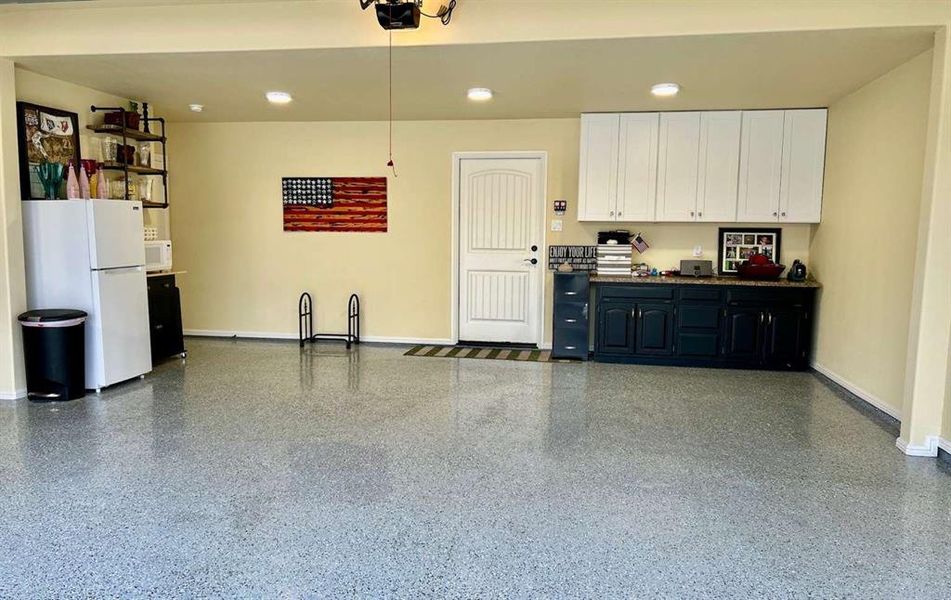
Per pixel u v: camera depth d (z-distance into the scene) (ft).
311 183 21.24
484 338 21.18
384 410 13.57
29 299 14.56
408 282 21.17
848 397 14.88
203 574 7.21
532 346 20.80
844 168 15.88
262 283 21.97
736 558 7.66
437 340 21.25
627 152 18.26
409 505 9.00
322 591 6.90
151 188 18.16
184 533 8.14
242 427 12.37
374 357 19.08
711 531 8.32
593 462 10.70
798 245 18.81
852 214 15.28
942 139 10.55
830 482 9.95
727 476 10.16
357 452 11.07
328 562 7.48
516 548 7.84
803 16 10.69
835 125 16.61
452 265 20.84
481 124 20.07
